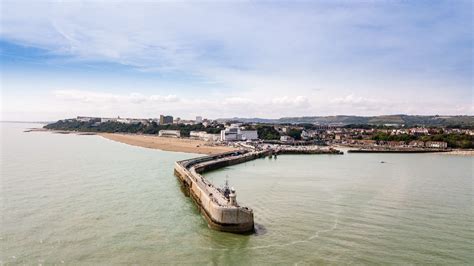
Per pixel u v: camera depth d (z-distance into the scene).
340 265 39.03
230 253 41.88
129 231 48.66
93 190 72.88
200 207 60.59
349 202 67.50
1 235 45.94
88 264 38.28
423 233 49.72
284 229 50.62
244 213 48.66
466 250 43.69
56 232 47.41
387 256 41.56
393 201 69.19
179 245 44.12
